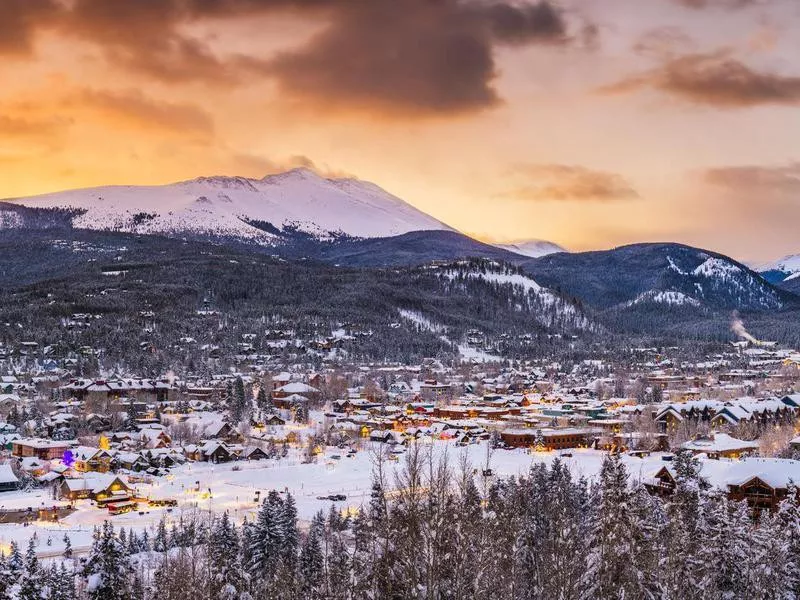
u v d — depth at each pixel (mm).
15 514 195000
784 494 143375
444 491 54125
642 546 82062
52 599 111062
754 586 88312
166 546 147500
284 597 88000
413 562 52656
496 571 58062
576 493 127750
